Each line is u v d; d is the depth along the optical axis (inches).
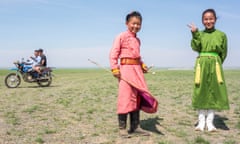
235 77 1111.6
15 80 671.1
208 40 237.9
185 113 328.5
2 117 298.5
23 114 315.9
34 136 225.0
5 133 232.7
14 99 443.5
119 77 221.5
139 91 221.9
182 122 276.7
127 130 236.2
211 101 237.5
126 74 220.7
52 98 457.4
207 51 239.1
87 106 377.4
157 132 237.5
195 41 239.8
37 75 692.1
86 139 216.5
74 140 214.1
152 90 592.7
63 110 344.8
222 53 241.3
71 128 251.3
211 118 241.8
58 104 393.7
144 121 281.3
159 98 466.3
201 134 231.3
